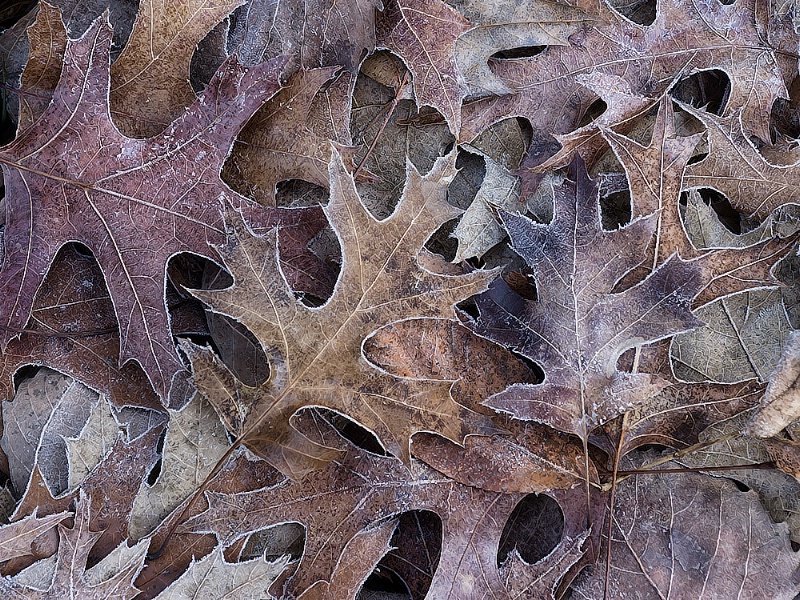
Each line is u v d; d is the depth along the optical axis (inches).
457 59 32.2
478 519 31.1
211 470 31.1
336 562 30.8
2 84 31.2
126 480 31.2
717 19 32.4
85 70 30.6
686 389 31.1
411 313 30.4
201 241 31.0
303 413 31.0
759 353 32.2
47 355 31.5
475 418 30.6
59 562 30.2
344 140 31.9
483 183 32.4
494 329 30.8
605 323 30.7
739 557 31.4
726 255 31.2
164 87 31.3
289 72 31.7
